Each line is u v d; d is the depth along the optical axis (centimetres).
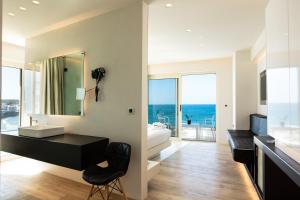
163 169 362
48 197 256
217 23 317
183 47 460
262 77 410
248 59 481
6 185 291
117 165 235
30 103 375
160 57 569
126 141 255
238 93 488
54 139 254
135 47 250
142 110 246
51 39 337
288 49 158
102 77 274
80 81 298
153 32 357
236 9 268
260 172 232
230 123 573
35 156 255
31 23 308
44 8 260
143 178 248
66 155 227
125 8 257
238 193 267
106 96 272
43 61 350
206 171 351
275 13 197
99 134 278
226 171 351
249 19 301
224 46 452
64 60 320
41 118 352
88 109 290
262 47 361
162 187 284
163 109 675
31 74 371
